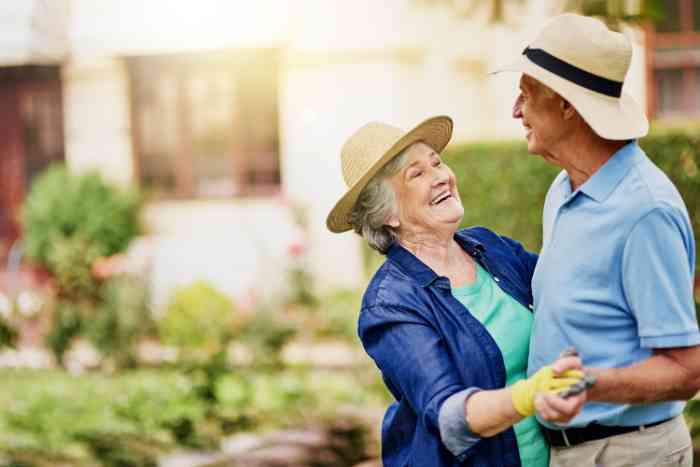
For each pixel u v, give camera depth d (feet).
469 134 33.37
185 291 28.99
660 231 8.42
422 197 9.56
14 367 32.01
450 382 8.78
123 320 31.17
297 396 26.73
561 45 8.91
